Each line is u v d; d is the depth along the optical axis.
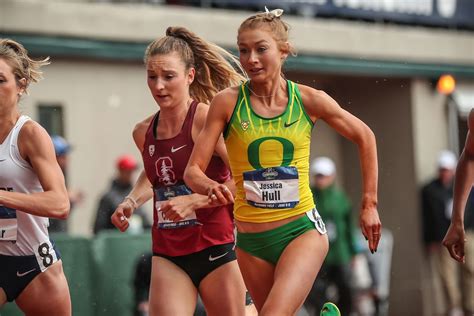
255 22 16.14
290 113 16.27
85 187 36.44
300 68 40.81
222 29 39.09
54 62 35.88
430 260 42.34
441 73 44.75
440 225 40.91
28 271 17.12
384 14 43.75
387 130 44.62
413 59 43.94
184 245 17.75
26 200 16.11
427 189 41.22
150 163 17.81
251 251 16.73
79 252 27.83
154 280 17.78
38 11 35.03
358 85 44.81
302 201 16.50
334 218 34.66
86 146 36.56
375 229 16.34
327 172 34.91
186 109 17.70
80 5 36.03
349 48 42.16
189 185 16.23
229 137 16.47
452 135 45.31
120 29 36.78
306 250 16.31
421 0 44.94
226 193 15.70
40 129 16.67
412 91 44.12
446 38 45.16
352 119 16.41
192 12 38.50
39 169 16.56
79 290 27.70
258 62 16.06
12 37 34.56
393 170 44.47
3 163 16.62
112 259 28.50
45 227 17.23
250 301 20.08
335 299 34.75
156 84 17.47
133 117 37.78
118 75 37.47
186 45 17.89
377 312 37.91
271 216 16.44
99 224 30.03
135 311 28.78
